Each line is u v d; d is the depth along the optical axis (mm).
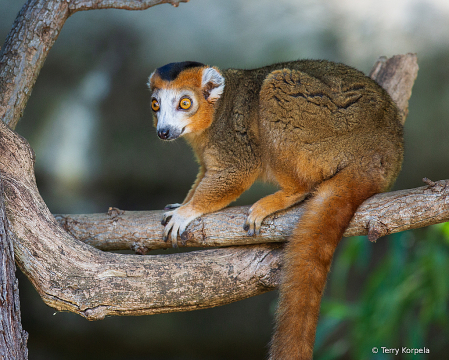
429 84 16125
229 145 8961
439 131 16312
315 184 8156
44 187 16969
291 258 7094
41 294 6949
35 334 16922
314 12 17031
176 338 17469
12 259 6000
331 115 8062
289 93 8258
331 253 7066
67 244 7172
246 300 17672
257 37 17031
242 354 17688
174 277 7434
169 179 17531
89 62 17000
